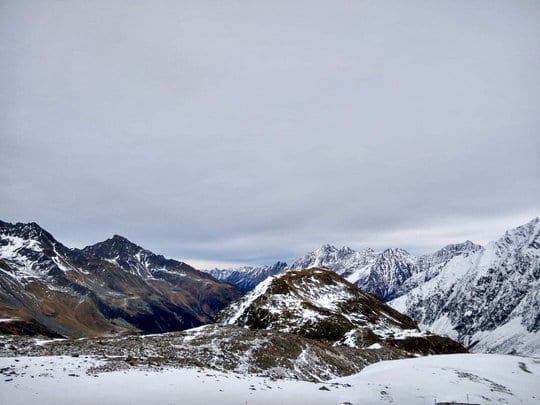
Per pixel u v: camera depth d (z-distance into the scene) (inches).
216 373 1533.0
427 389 1759.4
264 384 1443.2
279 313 6107.3
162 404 1039.0
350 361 3100.4
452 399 1622.8
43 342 2186.3
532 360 3142.2
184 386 1230.3
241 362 2358.5
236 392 1250.6
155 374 1337.4
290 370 2486.5
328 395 1402.6
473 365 2623.0
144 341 2436.0
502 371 2506.2
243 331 3171.8
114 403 997.2
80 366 1323.8
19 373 1147.9
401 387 1750.7
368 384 1749.5
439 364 2576.3
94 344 2156.7
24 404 909.2
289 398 1275.8
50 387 1050.1
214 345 2571.4
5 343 2076.8
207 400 1123.9
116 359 1510.8
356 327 5900.6
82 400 985.5
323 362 2827.3
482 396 1724.9
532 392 2057.1
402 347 5575.8
